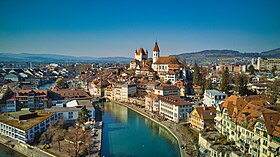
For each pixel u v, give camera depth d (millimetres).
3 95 184625
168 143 127000
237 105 108938
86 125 142875
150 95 197500
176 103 156750
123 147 122062
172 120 158125
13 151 115062
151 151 117250
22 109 160875
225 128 109812
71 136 125250
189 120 148500
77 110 156250
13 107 174500
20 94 184500
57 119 148125
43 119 134875
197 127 136000
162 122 155250
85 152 109375
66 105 180125
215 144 100375
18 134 121125
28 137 119375
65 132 131000
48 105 188875
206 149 102875
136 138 134500
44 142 118875
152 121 164875
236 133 100375
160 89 197625
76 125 140875
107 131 145625
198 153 104875
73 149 111750
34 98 184250
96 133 136875
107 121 166375
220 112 115250
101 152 115875
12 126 123312
